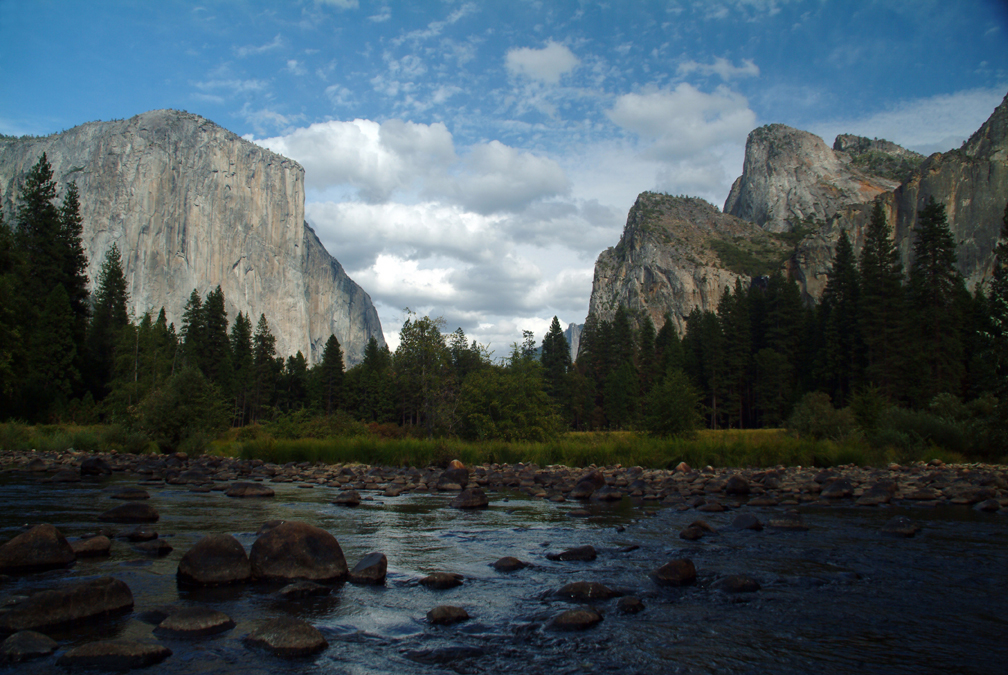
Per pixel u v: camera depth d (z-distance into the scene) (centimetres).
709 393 9056
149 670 406
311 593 618
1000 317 3206
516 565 764
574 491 1589
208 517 1091
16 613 478
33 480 1666
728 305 10419
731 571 758
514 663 446
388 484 1761
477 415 4084
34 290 5816
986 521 1182
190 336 8244
